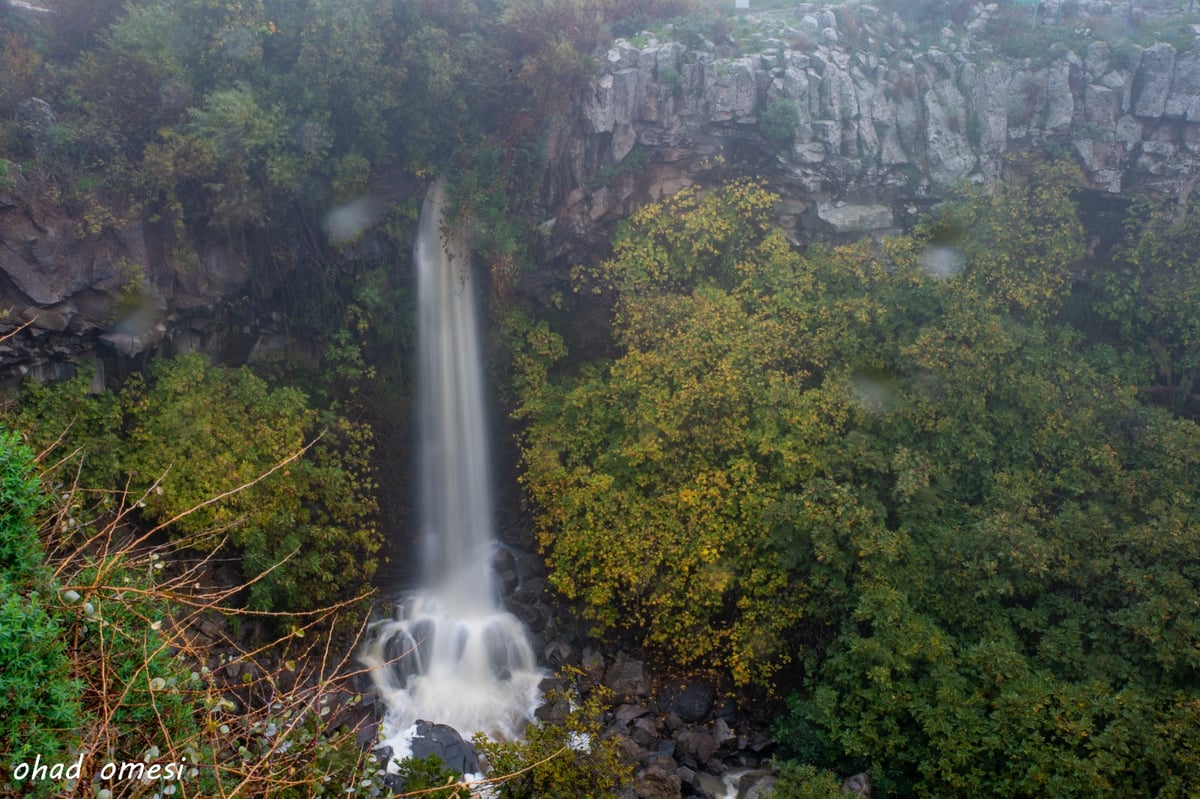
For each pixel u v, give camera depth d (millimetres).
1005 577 15062
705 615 16453
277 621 16812
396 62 19406
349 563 17828
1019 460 16984
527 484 19703
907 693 13656
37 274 15266
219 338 19172
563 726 13781
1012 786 12367
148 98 17359
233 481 16188
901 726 13953
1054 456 16875
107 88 16969
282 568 16625
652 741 15445
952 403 16828
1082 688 13102
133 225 16672
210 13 18141
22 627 6031
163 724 6691
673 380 18078
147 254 16953
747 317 18531
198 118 17172
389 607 18594
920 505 15977
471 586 19547
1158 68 19438
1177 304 17578
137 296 16578
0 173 14812
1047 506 16719
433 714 16531
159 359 17375
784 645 15883
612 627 17828
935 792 12914
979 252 18094
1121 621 13875
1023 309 18281
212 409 17047
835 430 17094
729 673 16812
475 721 16422
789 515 15680
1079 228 18391
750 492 16797
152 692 6543
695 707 16266
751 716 16234
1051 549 14844
